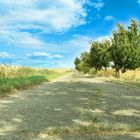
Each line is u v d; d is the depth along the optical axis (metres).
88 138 8.04
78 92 21.05
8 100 16.66
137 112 12.22
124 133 8.60
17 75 35.16
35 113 12.04
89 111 12.41
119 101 15.67
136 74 60.09
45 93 20.81
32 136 8.34
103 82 35.06
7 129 9.21
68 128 9.25
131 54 48.47
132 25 49.09
